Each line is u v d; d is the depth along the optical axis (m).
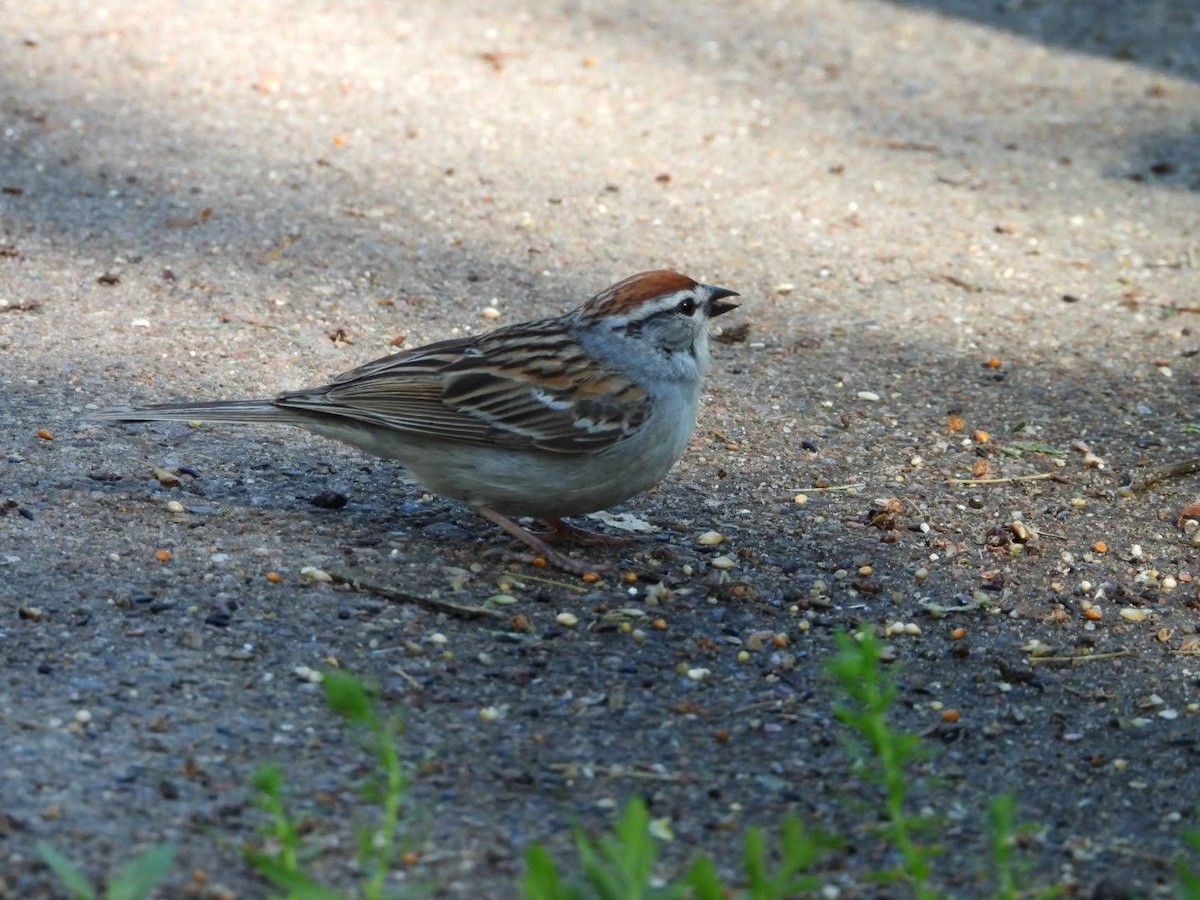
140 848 6.84
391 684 8.59
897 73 21.41
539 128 18.41
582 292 14.62
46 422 11.33
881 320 14.65
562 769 7.96
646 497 11.29
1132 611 10.10
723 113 19.45
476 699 8.55
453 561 10.03
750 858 6.30
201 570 9.51
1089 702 9.09
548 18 22.20
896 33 23.11
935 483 11.76
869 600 10.05
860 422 12.72
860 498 11.46
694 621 9.60
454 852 7.10
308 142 17.31
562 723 8.41
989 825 7.69
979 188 17.91
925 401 13.16
